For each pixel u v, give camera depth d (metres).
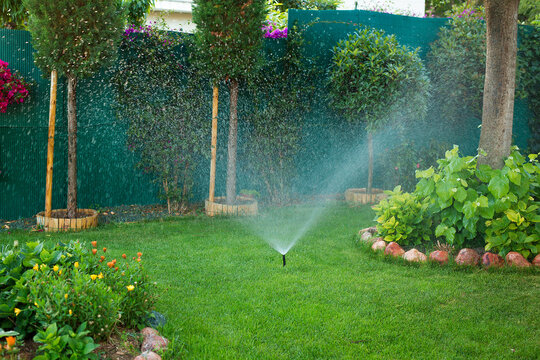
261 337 3.34
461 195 5.01
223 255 5.32
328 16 8.76
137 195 8.27
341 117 9.14
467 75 8.69
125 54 7.71
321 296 4.08
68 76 6.73
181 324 3.50
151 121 7.88
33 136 7.40
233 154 7.92
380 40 7.92
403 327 3.50
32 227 6.73
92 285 3.01
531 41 9.34
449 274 4.68
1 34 7.02
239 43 7.38
